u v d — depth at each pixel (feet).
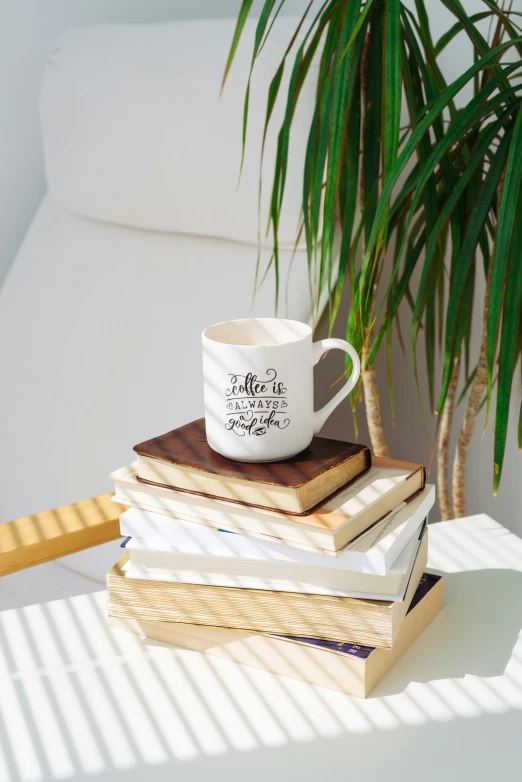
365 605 1.69
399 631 1.79
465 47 3.69
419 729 1.60
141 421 3.63
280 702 1.70
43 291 4.17
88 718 1.68
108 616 2.04
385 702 1.69
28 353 4.08
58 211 4.32
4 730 1.66
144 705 1.71
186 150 3.51
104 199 3.90
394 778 1.47
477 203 2.58
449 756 1.53
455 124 2.45
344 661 1.70
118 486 1.92
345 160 2.93
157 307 3.76
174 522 1.84
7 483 3.92
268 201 3.33
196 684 1.78
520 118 2.32
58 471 3.79
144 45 3.74
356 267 4.05
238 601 1.81
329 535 1.65
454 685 1.73
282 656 1.79
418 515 1.88
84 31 4.05
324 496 1.76
